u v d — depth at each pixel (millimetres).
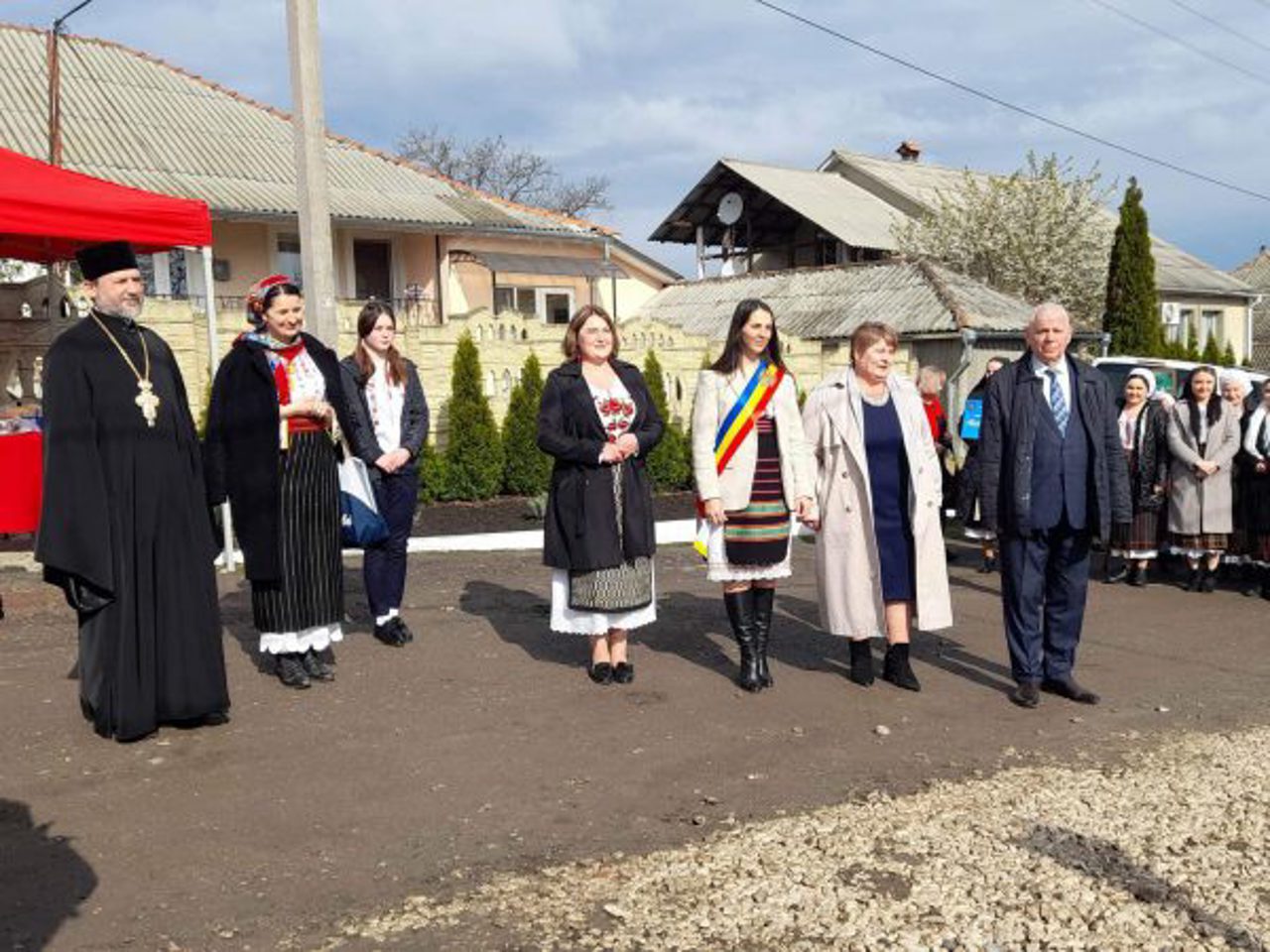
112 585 4836
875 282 20156
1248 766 4879
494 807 4344
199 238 7523
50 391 4762
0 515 7398
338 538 5902
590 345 5770
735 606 5926
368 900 3572
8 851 3908
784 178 30453
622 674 6062
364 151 22969
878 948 3260
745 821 4238
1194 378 9039
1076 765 4918
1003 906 3512
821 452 6086
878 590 5941
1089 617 8133
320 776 4633
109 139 18578
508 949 3264
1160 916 3432
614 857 3904
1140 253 25484
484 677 6109
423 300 21156
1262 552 8766
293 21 8680
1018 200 27734
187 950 3256
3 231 6516
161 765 4742
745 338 5801
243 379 5461
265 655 6445
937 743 5203
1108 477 5758
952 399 16812
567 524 5781
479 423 13000
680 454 14844
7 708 5453
